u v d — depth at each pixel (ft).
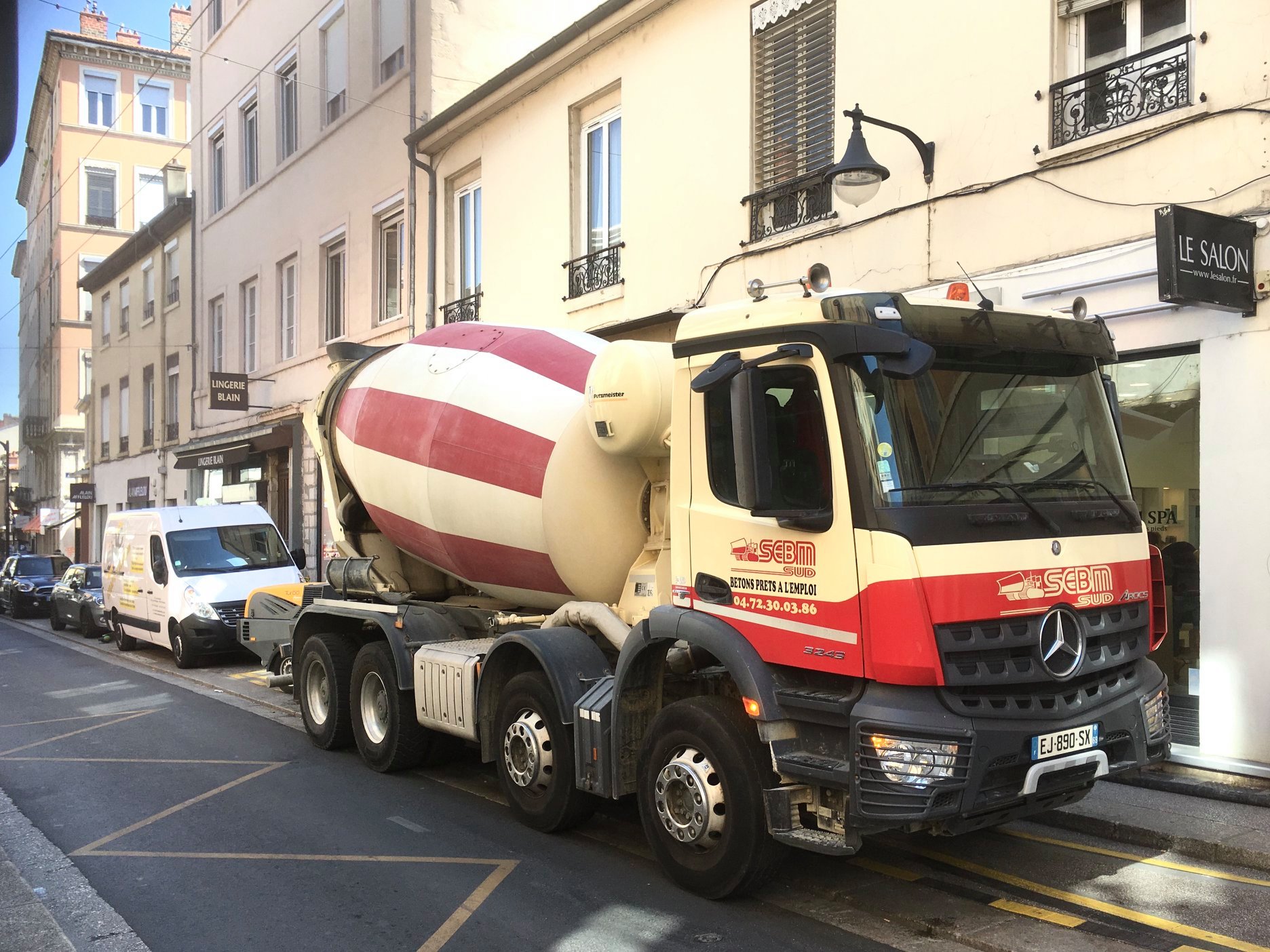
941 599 13.96
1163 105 23.77
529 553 22.63
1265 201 21.80
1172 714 24.84
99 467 122.31
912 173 29.50
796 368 15.52
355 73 62.75
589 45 42.37
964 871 17.98
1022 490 15.34
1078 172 25.25
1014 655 14.55
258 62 77.05
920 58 29.32
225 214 83.56
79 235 147.64
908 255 29.60
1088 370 17.16
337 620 29.63
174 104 153.07
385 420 26.40
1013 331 16.02
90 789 25.05
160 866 18.95
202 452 86.63
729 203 36.04
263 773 26.43
